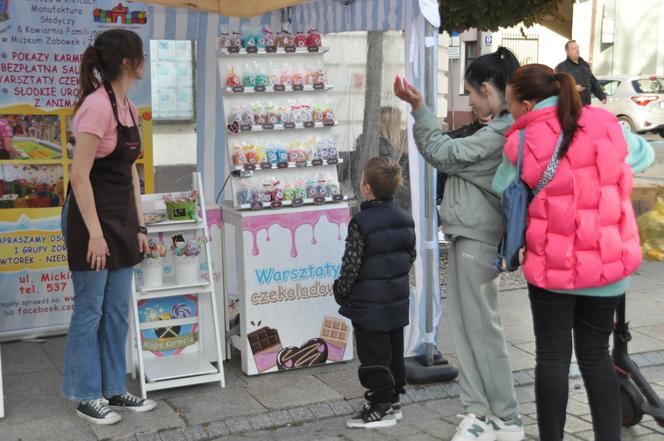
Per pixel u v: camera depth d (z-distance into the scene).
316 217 4.73
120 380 4.10
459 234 3.61
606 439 3.20
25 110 5.09
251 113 4.66
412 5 4.62
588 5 25.16
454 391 4.44
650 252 7.54
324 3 5.50
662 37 25.28
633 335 5.39
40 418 4.01
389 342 3.95
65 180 5.23
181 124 10.30
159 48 10.02
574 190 3.06
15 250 5.16
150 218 4.41
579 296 3.20
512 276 7.07
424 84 4.62
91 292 3.86
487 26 7.98
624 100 19.00
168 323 4.62
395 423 4.02
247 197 4.58
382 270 3.86
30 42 5.05
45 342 5.20
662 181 10.84
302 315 4.75
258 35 4.76
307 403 4.23
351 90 6.82
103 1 5.21
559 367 3.21
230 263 5.27
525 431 3.91
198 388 4.46
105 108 3.68
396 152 5.25
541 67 3.28
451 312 3.79
